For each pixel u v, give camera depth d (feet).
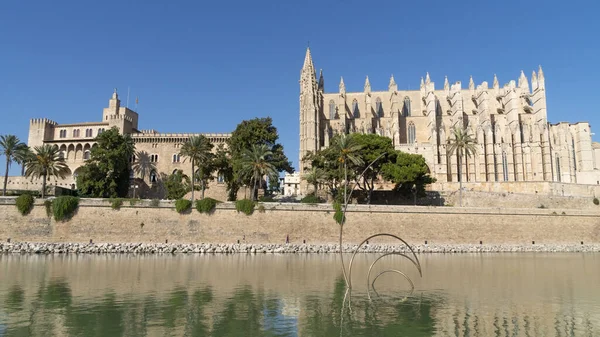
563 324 74.38
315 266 150.71
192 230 212.23
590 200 284.41
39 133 367.25
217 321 74.90
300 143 364.79
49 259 167.32
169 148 352.49
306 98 367.25
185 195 297.74
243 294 98.68
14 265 146.10
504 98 392.06
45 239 202.08
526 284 114.83
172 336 65.92
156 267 143.64
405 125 400.47
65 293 97.71
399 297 96.84
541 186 305.73
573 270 143.43
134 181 334.24
